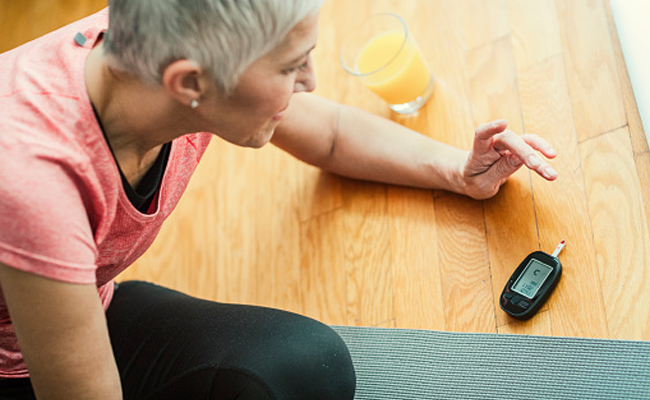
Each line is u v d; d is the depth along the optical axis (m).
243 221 1.48
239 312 1.02
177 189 0.92
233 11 0.63
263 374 0.91
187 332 1.01
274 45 0.67
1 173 0.68
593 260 1.09
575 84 1.24
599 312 1.05
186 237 1.52
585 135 1.19
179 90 0.69
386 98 1.36
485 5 1.41
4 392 0.98
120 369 1.03
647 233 1.06
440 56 1.42
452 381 1.09
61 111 0.72
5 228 0.69
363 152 1.30
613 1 1.24
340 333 1.23
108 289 1.11
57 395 0.79
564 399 1.00
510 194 1.20
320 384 0.93
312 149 1.31
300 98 1.26
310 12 0.66
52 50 0.78
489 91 1.33
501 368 1.06
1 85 0.76
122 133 0.77
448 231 1.24
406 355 1.15
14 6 1.94
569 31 1.29
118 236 0.85
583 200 1.14
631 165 1.12
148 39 0.66
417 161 1.26
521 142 1.06
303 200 1.43
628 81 1.19
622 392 0.96
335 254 1.34
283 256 1.40
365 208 1.35
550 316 1.09
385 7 1.54
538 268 1.11
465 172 1.18
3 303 0.86
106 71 0.73
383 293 1.25
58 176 0.70
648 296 1.02
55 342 0.75
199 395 0.95
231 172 1.54
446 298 1.19
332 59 1.55
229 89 0.69
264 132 0.82
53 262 0.70
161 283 1.49
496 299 1.14
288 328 0.97
